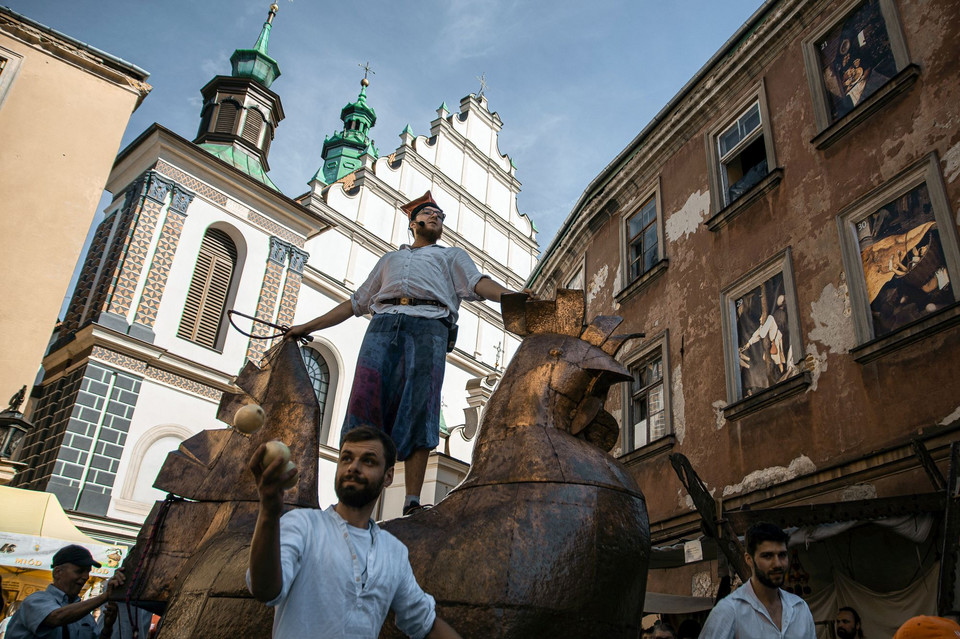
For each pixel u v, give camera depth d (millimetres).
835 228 9250
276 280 20625
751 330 10398
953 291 7551
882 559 7301
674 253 12562
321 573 1715
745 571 6910
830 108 10117
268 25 26234
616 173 14961
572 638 2047
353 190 25422
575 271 16781
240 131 23328
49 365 18203
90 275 19031
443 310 3176
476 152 30469
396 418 2951
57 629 4047
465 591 2068
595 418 2574
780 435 9219
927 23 8719
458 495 2412
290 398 2982
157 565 2754
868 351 8203
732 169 12016
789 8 10891
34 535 9094
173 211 19031
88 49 15148
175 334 18219
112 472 16203
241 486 2789
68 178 14031
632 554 2236
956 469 4887
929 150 8242
